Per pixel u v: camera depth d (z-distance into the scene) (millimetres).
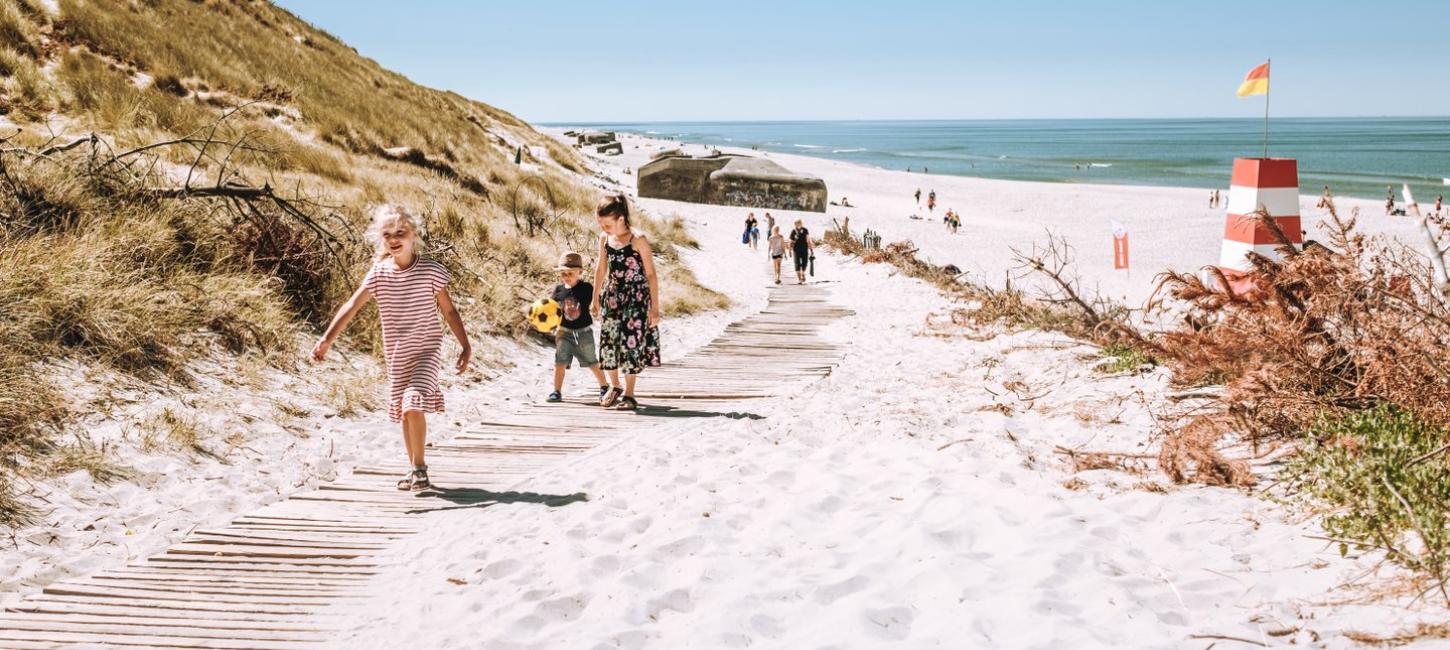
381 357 8305
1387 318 4621
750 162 44500
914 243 33312
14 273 6277
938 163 135000
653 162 42156
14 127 13414
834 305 16484
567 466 5613
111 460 4977
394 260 4957
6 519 4168
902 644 3066
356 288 9141
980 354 9102
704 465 5531
